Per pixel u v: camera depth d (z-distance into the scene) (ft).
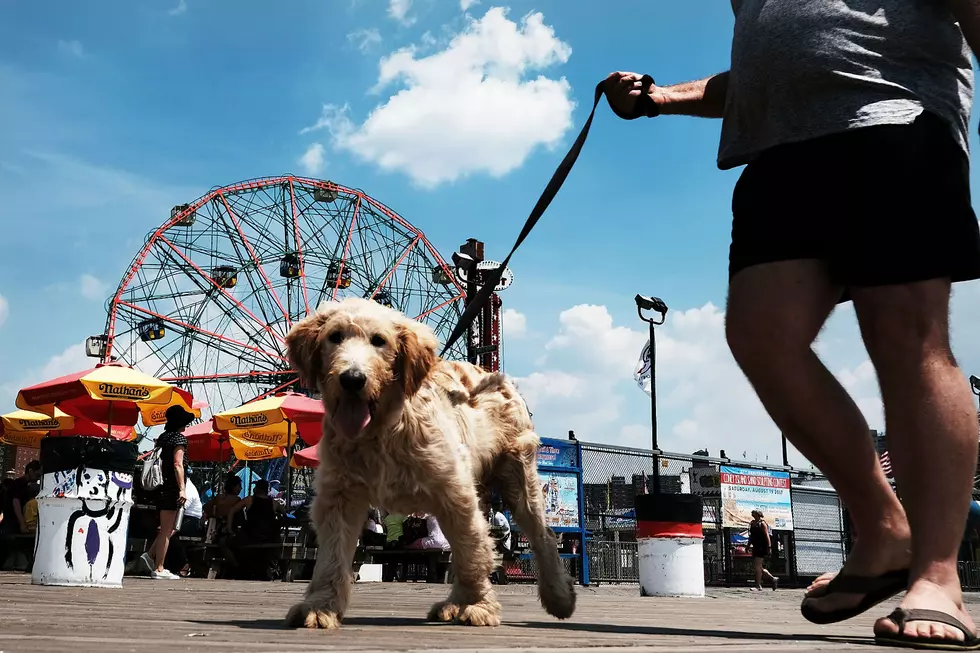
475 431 13.30
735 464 57.26
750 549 56.49
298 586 33.78
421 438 11.05
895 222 8.57
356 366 10.48
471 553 11.48
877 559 10.00
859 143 8.82
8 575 35.32
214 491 93.97
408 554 49.01
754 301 9.30
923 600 8.12
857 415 9.52
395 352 11.12
